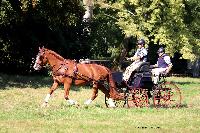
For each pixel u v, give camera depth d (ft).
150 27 113.09
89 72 62.54
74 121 50.80
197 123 51.65
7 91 81.56
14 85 91.71
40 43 108.99
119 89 63.57
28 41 107.65
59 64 62.34
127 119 52.90
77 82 62.39
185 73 181.16
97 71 62.80
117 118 53.62
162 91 64.80
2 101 69.21
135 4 113.19
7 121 49.98
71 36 111.14
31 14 95.45
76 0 96.63
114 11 131.75
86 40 112.47
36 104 66.90
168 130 46.85
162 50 66.23
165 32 114.42
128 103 68.18
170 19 115.44
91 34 114.42
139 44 65.10
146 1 114.52
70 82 62.03
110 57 157.58
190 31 122.01
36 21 103.14
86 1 117.08
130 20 115.96
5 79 99.81
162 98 64.64
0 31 101.76
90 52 114.83
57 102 69.10
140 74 63.05
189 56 116.67
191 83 126.21
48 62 62.28
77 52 111.86
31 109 59.57
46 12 93.91
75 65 62.44
